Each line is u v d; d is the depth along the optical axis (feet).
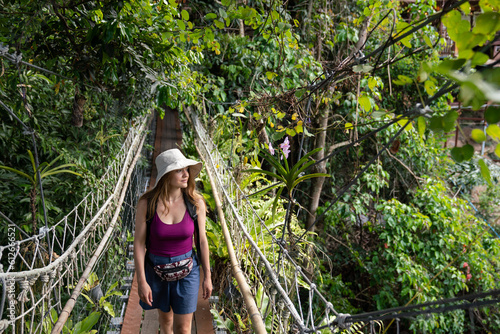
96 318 11.01
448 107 25.03
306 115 8.95
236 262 10.61
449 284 23.45
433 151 28.22
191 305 8.01
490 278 23.09
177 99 17.57
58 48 11.73
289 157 29.12
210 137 25.61
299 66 12.26
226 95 29.96
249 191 18.52
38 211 16.52
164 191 7.66
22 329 6.70
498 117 2.70
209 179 20.65
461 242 23.98
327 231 30.07
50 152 17.06
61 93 18.11
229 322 11.93
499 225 29.12
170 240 7.71
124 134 22.61
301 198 30.40
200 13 29.12
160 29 12.03
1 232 16.10
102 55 10.79
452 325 23.35
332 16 27.84
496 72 2.38
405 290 23.48
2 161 17.24
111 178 18.20
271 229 16.05
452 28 3.30
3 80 12.18
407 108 29.68
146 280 7.92
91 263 11.21
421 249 25.04
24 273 6.66
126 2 11.24
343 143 27.99
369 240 30.42
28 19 9.77
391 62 5.85
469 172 29.89
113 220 14.92
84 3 10.87
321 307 24.50
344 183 30.71
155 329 10.89
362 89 23.77
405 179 30.94
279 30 10.33
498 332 20.89
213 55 29.07
